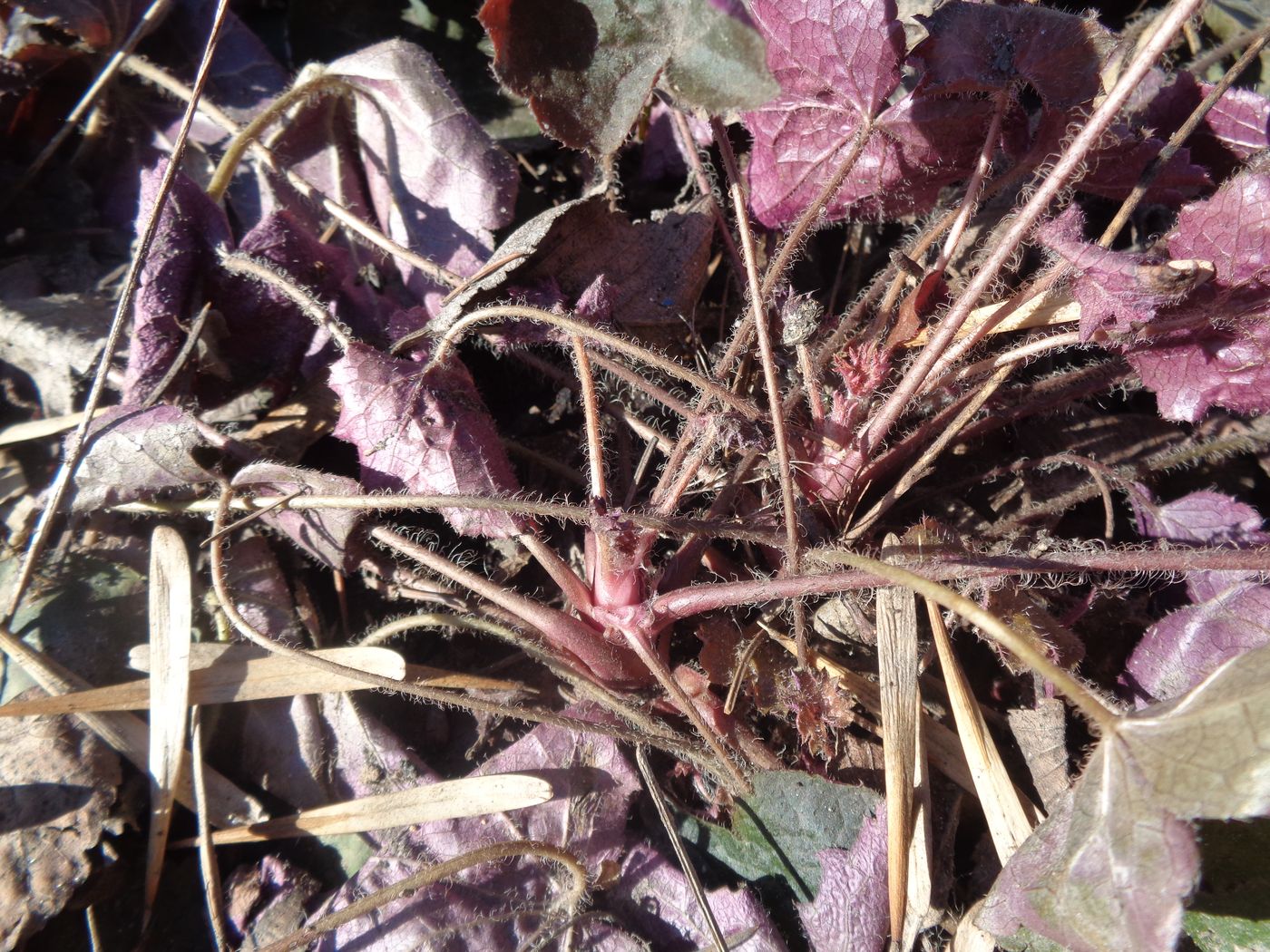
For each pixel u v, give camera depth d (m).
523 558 0.15
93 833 0.12
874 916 0.12
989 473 0.15
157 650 0.13
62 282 0.17
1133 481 0.15
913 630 0.13
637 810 0.13
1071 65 0.13
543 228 0.14
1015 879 0.11
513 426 0.16
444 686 0.14
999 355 0.14
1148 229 0.17
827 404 0.15
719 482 0.14
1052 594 0.14
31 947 0.12
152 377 0.14
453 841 0.13
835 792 0.13
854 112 0.14
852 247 0.18
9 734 0.13
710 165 0.17
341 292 0.16
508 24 0.12
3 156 0.18
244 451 0.14
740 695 0.14
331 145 0.17
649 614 0.13
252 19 0.19
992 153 0.14
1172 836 0.10
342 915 0.11
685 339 0.16
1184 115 0.16
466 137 0.15
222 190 0.16
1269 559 0.12
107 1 0.17
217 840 0.13
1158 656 0.14
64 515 0.14
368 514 0.14
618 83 0.13
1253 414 0.15
